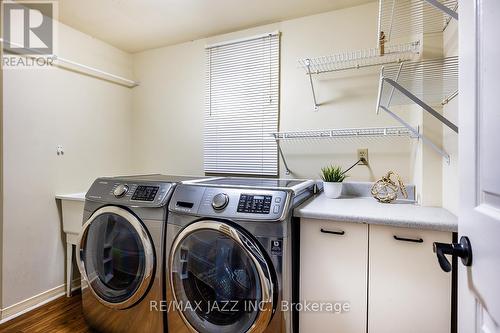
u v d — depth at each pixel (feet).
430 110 4.13
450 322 3.91
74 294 7.22
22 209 6.33
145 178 6.44
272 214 4.15
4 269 6.03
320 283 4.56
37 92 6.60
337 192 5.90
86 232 5.65
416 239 4.03
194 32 7.79
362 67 6.39
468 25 2.16
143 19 7.00
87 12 6.66
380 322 4.23
